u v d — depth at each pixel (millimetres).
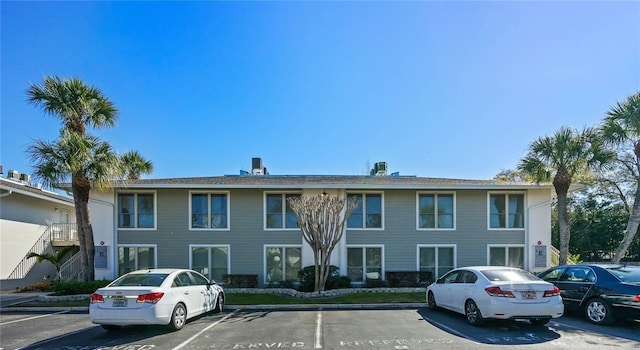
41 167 15039
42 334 9484
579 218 34062
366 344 8219
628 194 34062
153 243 18453
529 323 10039
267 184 18297
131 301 8906
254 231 18609
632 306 9211
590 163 16922
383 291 16547
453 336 8812
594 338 8539
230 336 8984
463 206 19156
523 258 19062
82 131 16188
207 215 18688
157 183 17984
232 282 17797
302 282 17188
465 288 10203
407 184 18531
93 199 18391
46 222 23422
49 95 15586
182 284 10273
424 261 18938
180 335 9086
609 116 16984
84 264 16125
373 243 18797
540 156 17469
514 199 19359
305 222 16078
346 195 18922
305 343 8336
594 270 10375
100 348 8125
